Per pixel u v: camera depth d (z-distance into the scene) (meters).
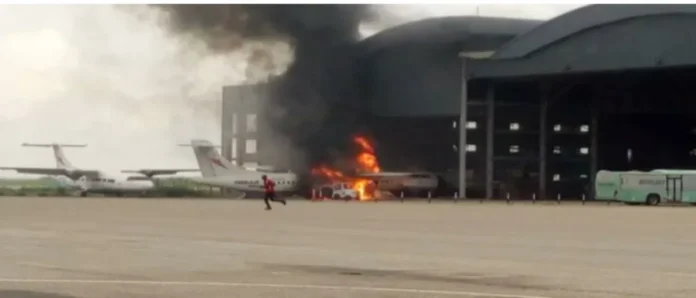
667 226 38.41
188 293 14.60
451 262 20.67
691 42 82.94
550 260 21.44
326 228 34.97
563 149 103.62
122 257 21.16
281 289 15.25
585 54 89.88
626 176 79.62
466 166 102.12
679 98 98.69
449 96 104.62
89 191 105.69
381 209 60.59
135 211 51.66
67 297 13.95
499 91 100.75
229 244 25.72
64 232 30.66
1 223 36.47
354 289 15.35
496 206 71.75
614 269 19.33
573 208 66.81
